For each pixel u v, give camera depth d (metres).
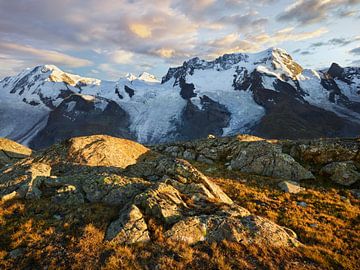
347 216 21.94
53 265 13.91
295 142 40.16
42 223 17.38
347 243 17.58
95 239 15.70
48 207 19.45
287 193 27.14
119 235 15.83
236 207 19.64
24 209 19.19
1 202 20.06
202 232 16.47
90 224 16.80
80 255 14.49
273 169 33.62
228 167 37.06
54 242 15.61
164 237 15.95
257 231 16.75
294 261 14.95
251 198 25.23
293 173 32.44
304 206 24.05
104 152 34.25
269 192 27.42
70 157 32.75
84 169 28.88
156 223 17.14
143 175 25.78
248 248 15.55
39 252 14.76
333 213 22.53
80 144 34.97
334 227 19.91
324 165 34.03
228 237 16.27
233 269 14.12
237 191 27.05
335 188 28.98
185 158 44.16
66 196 20.86
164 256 14.63
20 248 15.23
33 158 31.58
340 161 33.25
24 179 22.80
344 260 15.48
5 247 15.35
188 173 24.16
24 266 14.01
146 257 14.53
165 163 26.31
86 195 21.34
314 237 18.03
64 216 18.34
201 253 15.09
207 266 14.19
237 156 38.03
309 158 35.59
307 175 31.92
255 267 14.28
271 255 15.30
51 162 31.84
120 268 13.72
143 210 18.20
